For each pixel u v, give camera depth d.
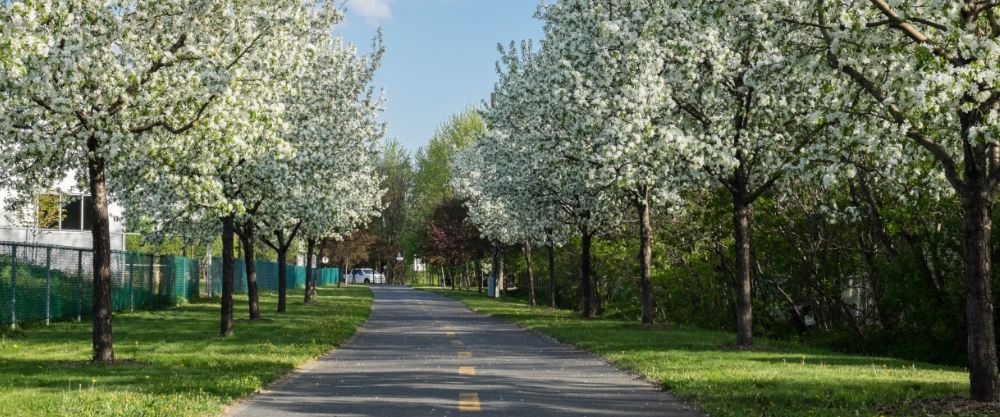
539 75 25.17
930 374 14.16
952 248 22.14
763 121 17.94
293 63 15.33
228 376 12.46
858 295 30.09
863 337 26.12
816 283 28.84
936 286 23.42
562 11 22.91
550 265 41.56
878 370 14.45
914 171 13.09
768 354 17.12
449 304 46.53
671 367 14.30
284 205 24.09
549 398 10.89
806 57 12.84
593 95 19.42
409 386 11.99
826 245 28.34
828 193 16.27
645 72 17.70
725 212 28.45
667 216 32.44
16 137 12.98
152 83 13.10
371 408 9.90
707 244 32.19
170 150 14.45
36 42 10.63
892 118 11.13
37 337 18.94
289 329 23.38
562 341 21.25
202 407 9.50
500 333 24.38
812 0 12.29
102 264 14.34
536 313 35.88
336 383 12.36
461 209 66.06
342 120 25.39
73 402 9.55
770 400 10.50
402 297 57.41
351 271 114.19
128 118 13.52
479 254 64.31
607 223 31.34
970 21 10.30
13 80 12.11
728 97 18.62
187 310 31.95
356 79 28.11
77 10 13.05
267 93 14.60
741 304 18.97
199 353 16.39
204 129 13.80
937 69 9.90
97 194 14.16
